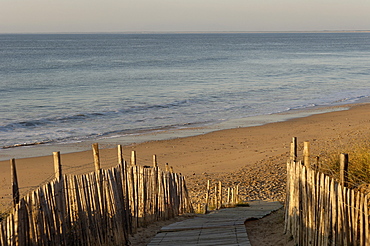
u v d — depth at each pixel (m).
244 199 13.80
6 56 105.75
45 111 32.62
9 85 48.56
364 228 5.54
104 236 7.72
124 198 8.67
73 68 73.25
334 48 158.62
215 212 11.09
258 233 8.62
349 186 7.02
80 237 7.07
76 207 7.03
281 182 16.00
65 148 22.47
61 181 6.75
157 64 83.19
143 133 26.41
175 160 20.17
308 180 6.82
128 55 113.12
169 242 8.05
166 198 10.35
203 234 8.44
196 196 14.50
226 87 48.50
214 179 16.94
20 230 5.85
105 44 194.25
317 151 18.78
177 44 197.25
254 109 35.41
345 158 6.36
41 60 93.06
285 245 7.62
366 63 85.44
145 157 20.64
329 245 6.12
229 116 32.34
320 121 29.62
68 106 35.03
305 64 82.81
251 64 83.00
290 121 29.98
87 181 7.33
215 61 91.44
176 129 27.61
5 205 12.23
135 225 9.17
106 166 18.84
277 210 10.60
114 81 53.84
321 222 6.34
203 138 24.86
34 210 6.11
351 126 27.08
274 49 150.75
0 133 25.64
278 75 61.91
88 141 24.16
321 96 42.81
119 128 27.77
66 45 180.12
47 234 6.31
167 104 36.81
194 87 48.31
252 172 17.70
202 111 34.22
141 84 50.97
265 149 21.98
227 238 8.07
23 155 21.02
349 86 50.31
